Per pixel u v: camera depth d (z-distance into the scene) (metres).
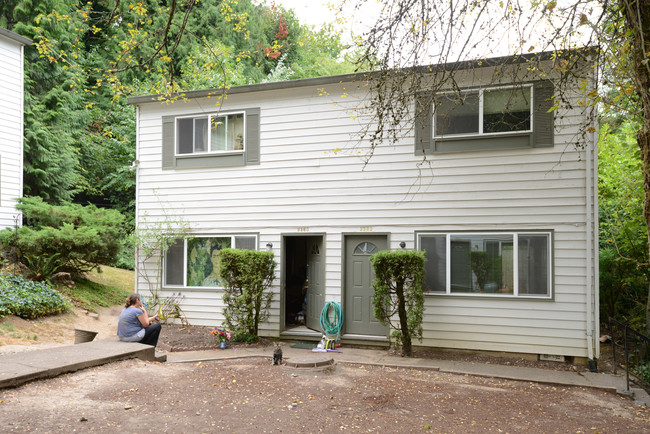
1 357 6.41
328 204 10.55
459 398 6.38
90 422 4.69
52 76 17.50
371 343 10.04
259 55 26.42
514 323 9.16
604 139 11.11
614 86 5.69
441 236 9.73
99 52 20.80
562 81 6.62
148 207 12.01
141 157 12.13
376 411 5.63
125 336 7.90
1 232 12.06
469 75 9.54
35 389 5.46
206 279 11.52
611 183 11.02
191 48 21.59
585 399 6.66
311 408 5.61
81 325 10.72
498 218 9.36
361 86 10.14
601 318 11.30
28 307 9.90
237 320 10.38
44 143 16.55
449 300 9.55
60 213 13.16
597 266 8.70
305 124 10.81
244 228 11.19
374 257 9.02
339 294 10.36
